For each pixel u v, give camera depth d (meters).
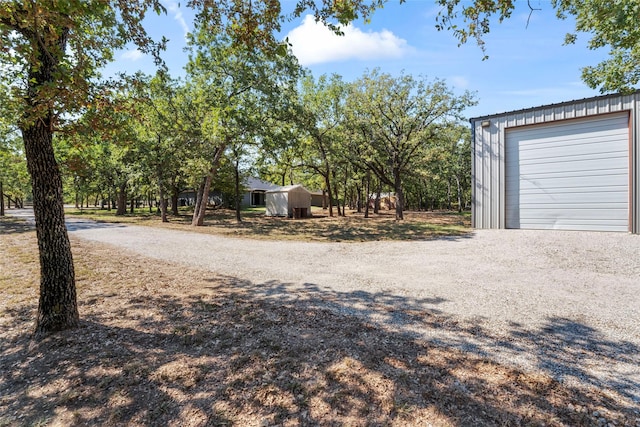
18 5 2.48
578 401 2.24
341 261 7.48
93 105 3.44
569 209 9.86
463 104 16.86
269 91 15.57
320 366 2.79
